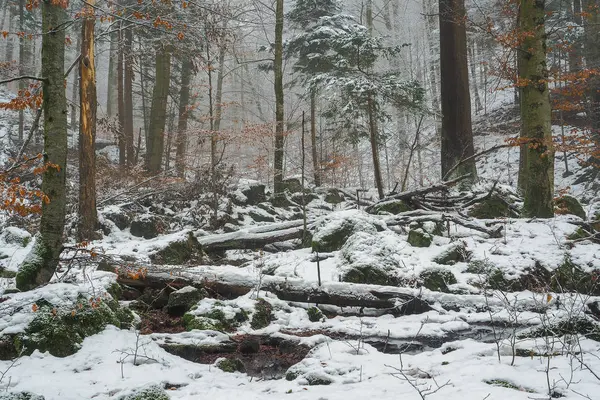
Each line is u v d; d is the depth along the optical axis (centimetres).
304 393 485
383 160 3256
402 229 1255
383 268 977
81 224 1207
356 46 2016
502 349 573
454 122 1741
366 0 3450
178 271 870
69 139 2578
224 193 1688
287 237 1248
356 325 780
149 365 559
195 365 590
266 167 2297
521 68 1364
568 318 644
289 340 693
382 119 2184
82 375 525
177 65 2514
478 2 2906
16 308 616
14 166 689
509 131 2636
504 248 1080
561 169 2366
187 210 1589
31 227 1187
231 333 722
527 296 898
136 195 1593
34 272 679
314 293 862
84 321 629
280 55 1973
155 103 1956
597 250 1076
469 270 1023
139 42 2072
